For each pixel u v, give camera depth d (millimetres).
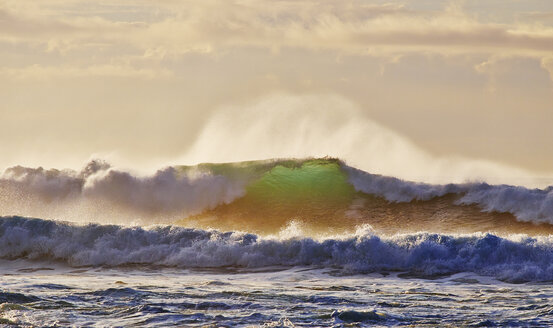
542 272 53656
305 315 38281
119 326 35562
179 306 40062
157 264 60562
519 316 38812
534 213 84750
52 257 62719
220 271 57656
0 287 45500
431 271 55969
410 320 37625
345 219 89938
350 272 56375
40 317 36969
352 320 37281
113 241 63812
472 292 47094
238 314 38312
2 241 64062
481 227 83875
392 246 58938
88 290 44656
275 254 60281
